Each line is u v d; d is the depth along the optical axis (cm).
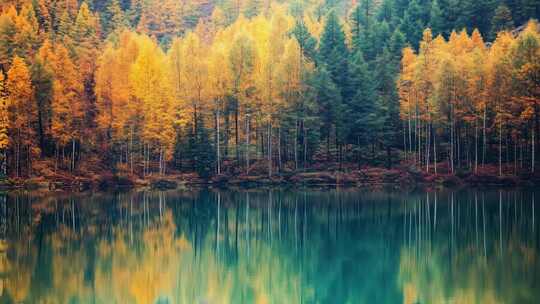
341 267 2828
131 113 7556
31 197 5862
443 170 7475
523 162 7519
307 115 7650
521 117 6975
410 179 7238
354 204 5266
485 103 7325
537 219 4206
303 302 2231
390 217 4412
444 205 5094
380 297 2280
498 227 3881
